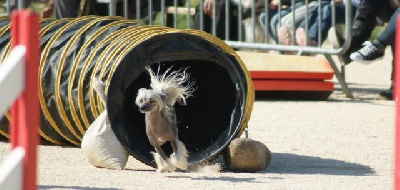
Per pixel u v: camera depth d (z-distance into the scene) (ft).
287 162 48.19
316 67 76.07
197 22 85.15
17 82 25.52
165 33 44.45
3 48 52.34
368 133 58.70
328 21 80.38
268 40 84.43
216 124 47.42
